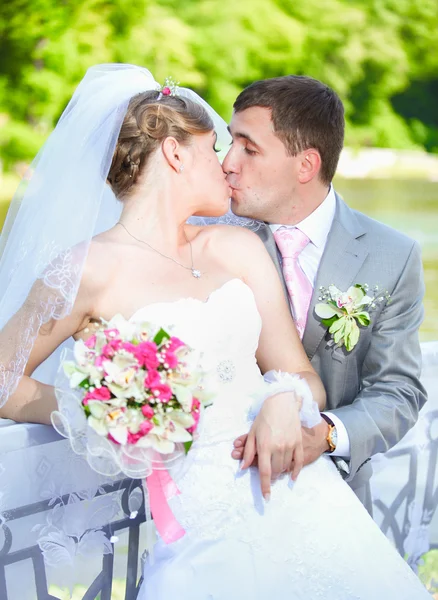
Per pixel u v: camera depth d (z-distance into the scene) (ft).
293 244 6.93
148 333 4.94
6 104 41.86
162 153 5.88
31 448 5.41
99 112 5.69
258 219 7.03
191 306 5.60
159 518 5.15
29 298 5.37
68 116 5.78
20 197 6.08
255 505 5.43
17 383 5.41
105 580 5.72
